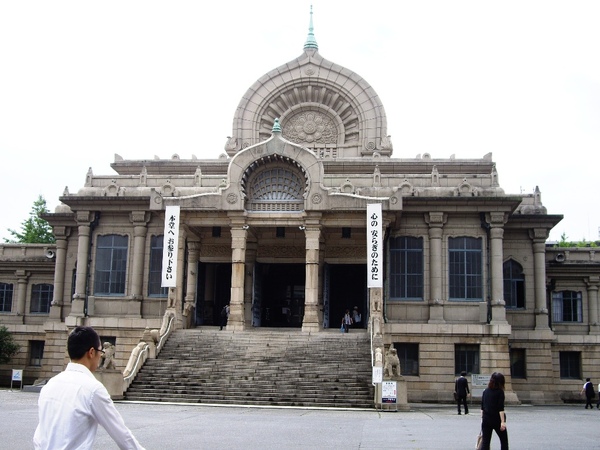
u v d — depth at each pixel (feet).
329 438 69.36
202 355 131.13
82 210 165.99
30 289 192.85
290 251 167.53
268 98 188.96
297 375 121.29
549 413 122.01
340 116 187.62
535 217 165.07
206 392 115.65
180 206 148.97
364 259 164.45
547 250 180.34
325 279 162.20
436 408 130.93
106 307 163.22
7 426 73.72
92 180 172.24
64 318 171.22
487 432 51.13
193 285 162.40
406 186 160.56
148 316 161.79
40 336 186.80
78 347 24.79
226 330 142.92
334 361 127.03
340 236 165.58
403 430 79.10
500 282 155.43
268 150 149.89
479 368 151.84
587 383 142.61
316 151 185.47
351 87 186.91
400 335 153.69
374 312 138.82
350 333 139.64
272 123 188.75
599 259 180.34
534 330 161.99
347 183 157.28
